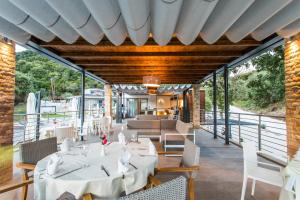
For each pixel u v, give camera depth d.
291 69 3.42
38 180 1.80
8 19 2.14
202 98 12.39
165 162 4.33
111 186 1.72
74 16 2.10
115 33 2.67
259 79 11.79
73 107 11.02
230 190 2.93
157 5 1.89
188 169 2.19
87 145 2.89
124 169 1.83
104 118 7.87
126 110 17.23
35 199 1.86
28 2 1.77
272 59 10.48
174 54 4.50
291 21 2.33
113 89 13.28
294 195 1.97
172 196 1.17
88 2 1.78
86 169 1.92
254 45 3.75
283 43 3.64
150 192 1.09
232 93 15.05
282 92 10.20
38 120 6.56
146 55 4.50
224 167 3.99
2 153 3.14
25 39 3.03
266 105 11.49
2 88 3.12
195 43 3.70
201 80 9.39
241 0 1.83
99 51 4.50
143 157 2.28
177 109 14.22
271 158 4.42
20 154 2.46
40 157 2.69
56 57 4.55
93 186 1.68
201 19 2.20
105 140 2.88
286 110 3.61
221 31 2.62
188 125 5.47
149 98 17.41
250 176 2.44
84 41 3.71
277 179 2.35
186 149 2.63
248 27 2.55
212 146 6.05
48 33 2.82
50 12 2.12
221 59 5.34
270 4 1.97
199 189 2.96
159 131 6.21
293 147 3.40
